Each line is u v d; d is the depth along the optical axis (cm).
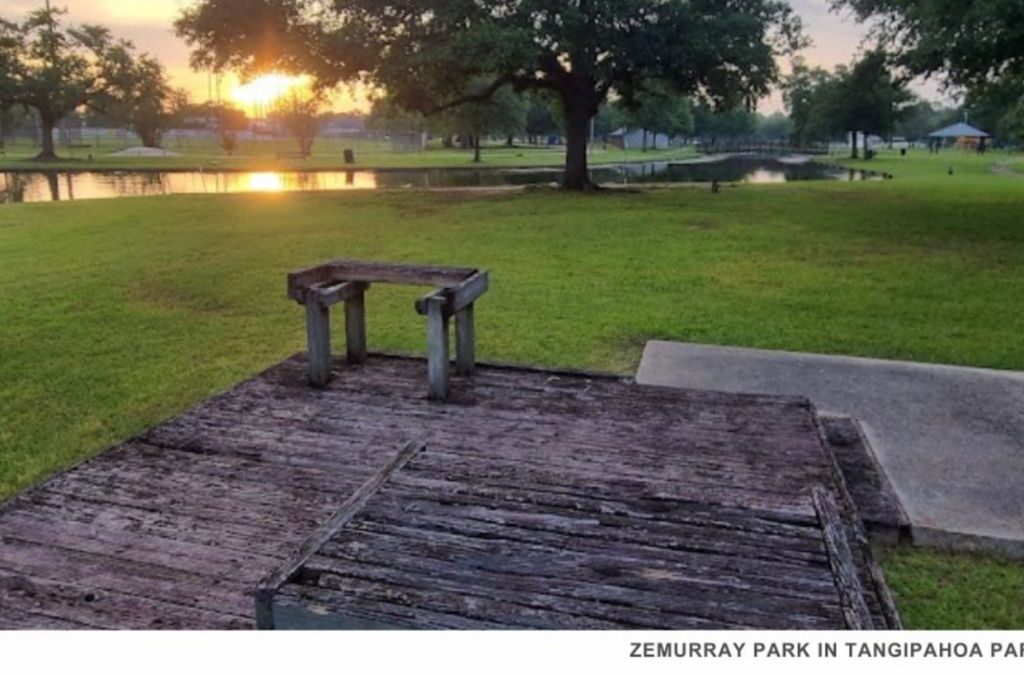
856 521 251
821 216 1173
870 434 353
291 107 3691
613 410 362
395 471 262
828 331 542
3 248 916
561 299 641
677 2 1471
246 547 244
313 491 283
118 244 944
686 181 2434
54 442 359
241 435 335
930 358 482
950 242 921
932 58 1056
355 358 441
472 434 333
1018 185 1748
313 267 414
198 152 4688
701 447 315
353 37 1461
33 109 4631
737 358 475
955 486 299
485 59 1358
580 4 1488
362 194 1641
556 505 237
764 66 1543
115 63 3891
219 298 659
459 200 1484
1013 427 360
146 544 245
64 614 209
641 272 752
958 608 229
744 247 895
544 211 1268
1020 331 539
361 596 182
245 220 1176
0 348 509
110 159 3566
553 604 181
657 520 229
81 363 479
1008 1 884
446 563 199
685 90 1631
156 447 322
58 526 256
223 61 1532
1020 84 1167
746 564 203
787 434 329
